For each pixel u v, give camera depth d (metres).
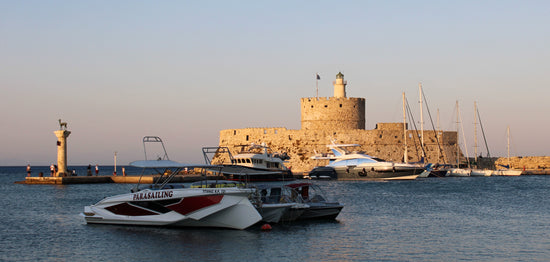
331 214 42.19
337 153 98.19
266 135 114.31
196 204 35.81
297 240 34.06
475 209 49.09
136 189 39.00
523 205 52.56
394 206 50.81
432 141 118.50
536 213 46.56
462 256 30.52
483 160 136.38
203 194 35.69
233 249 31.61
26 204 53.28
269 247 32.16
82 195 62.97
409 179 94.25
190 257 29.97
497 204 53.34
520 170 128.38
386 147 113.25
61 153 87.06
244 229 36.81
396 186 77.75
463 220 42.25
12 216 44.31
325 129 112.56
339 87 117.56
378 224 40.03
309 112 113.88
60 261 29.31
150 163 37.84
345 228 38.22
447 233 36.75
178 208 36.31
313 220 41.41
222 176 87.62
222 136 120.00
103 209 38.91
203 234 35.38
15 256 30.34
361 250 31.75
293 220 40.56
